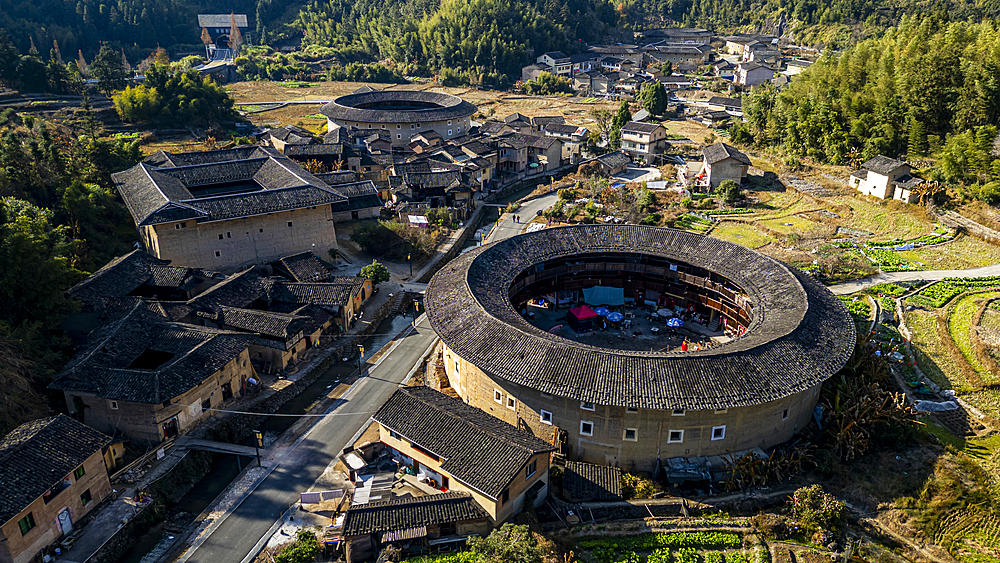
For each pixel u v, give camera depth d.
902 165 99.00
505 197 120.50
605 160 126.06
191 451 48.97
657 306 73.25
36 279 55.56
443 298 56.44
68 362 53.06
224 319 61.41
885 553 40.16
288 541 41.53
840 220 97.12
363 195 98.31
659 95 167.50
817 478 46.59
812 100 125.88
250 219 78.75
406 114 136.88
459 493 41.91
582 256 70.06
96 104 132.88
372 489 45.25
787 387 44.69
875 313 67.25
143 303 59.78
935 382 56.72
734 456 47.03
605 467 46.53
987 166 90.88
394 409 46.88
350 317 70.19
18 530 37.47
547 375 45.53
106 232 81.94
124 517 42.78
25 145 88.56
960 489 44.28
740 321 63.53
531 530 40.41
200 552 40.78
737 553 40.53
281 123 154.38
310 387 60.03
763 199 108.25
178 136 131.50
